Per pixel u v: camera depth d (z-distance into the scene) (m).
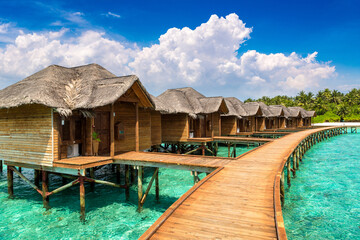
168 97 22.19
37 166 11.61
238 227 4.65
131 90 13.41
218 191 6.71
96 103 11.30
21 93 11.30
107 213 10.88
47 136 11.04
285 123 44.06
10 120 12.43
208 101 23.34
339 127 46.28
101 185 14.98
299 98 96.00
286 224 9.54
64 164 10.44
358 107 83.94
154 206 11.61
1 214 10.91
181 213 5.31
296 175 16.77
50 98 10.73
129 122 15.20
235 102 32.56
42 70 13.65
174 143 21.89
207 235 4.36
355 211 10.66
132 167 15.16
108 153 13.70
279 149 15.11
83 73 14.05
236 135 29.44
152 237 4.30
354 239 8.41
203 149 20.89
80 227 9.62
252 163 10.45
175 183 15.08
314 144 32.97
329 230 9.05
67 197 12.93
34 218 10.48
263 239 4.20
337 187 13.96
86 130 12.59
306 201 11.88
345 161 21.30
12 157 12.33
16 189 14.70
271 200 6.01
